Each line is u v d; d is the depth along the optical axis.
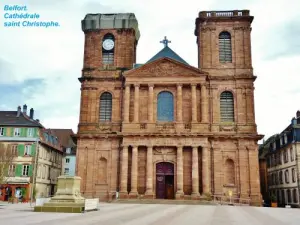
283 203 58.53
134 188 41.91
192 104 44.09
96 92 47.22
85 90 47.25
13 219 17.62
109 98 47.16
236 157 42.97
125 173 42.50
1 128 57.94
